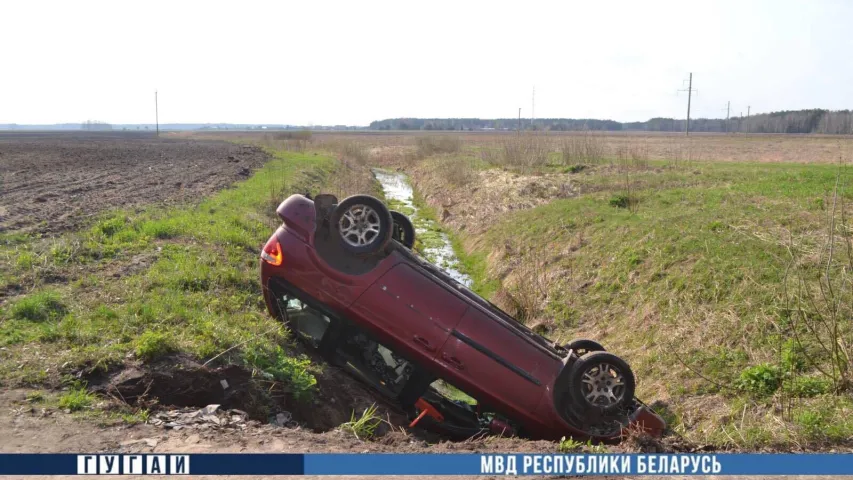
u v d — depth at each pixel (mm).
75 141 80438
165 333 7500
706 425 7906
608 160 34344
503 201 23188
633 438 6168
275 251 7918
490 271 17000
